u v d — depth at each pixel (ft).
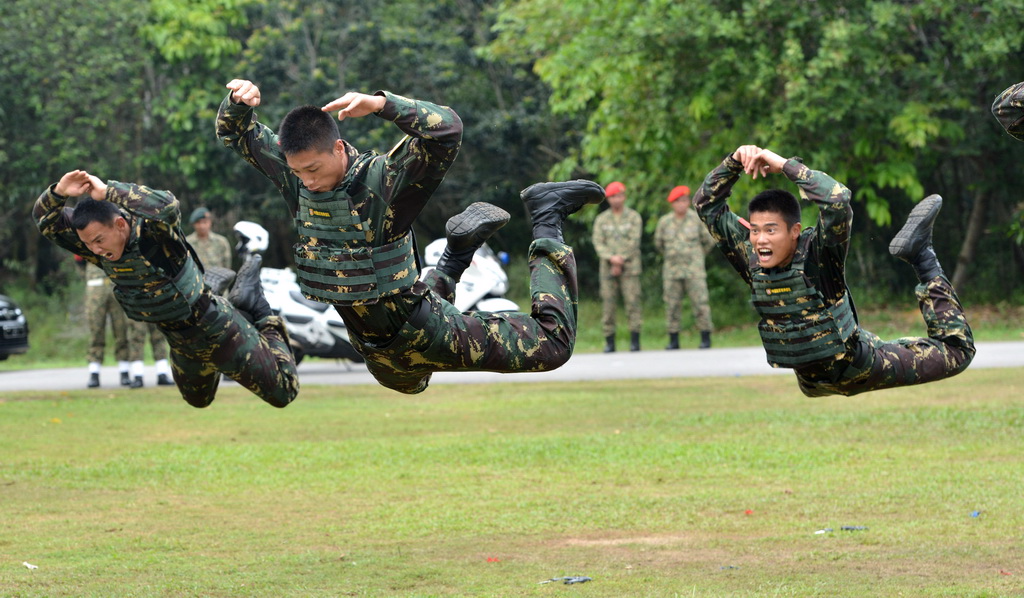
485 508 29.96
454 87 100.48
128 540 27.27
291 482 33.76
